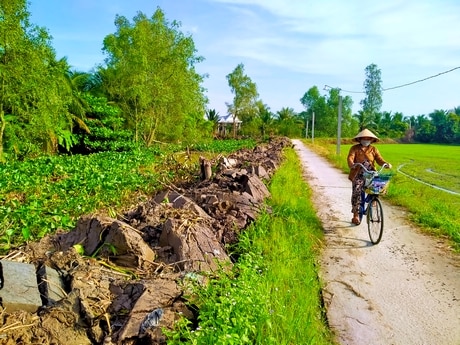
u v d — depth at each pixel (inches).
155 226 203.5
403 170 1001.5
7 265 136.4
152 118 1204.5
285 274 188.7
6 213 247.1
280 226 255.4
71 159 653.3
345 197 438.0
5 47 642.8
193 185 421.7
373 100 3169.3
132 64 1103.0
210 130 1809.8
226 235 231.0
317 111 3469.5
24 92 690.2
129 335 123.1
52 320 123.0
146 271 165.6
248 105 2869.1
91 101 1039.6
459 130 3211.1
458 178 832.3
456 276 216.1
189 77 1250.6
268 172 520.7
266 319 134.7
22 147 756.6
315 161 926.4
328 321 168.6
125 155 745.0
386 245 266.4
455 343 154.4
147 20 1181.7
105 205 355.9
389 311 177.8
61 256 161.0
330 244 267.9
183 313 136.6
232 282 157.2
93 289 142.2
